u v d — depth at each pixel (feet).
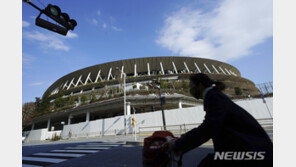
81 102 123.85
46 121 148.36
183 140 3.14
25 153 28.04
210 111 3.17
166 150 3.63
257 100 55.36
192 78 4.18
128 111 87.56
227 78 189.88
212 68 222.89
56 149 30.96
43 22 15.17
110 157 19.36
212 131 2.86
